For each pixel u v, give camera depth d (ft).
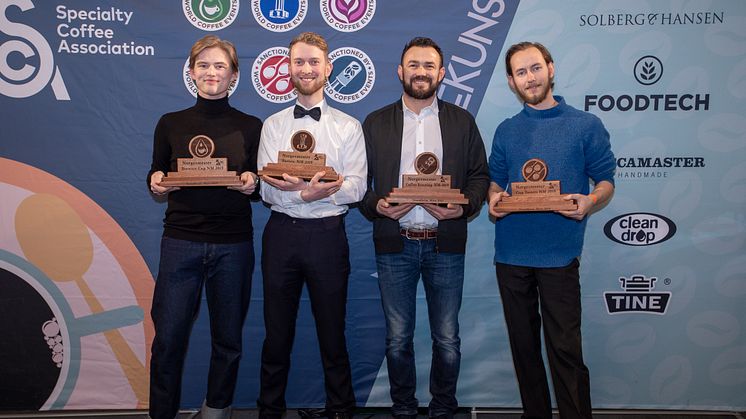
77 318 9.41
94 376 9.50
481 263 9.43
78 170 9.27
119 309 9.43
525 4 9.04
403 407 8.53
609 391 9.50
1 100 9.12
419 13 9.13
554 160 7.63
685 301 9.29
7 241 9.27
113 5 9.08
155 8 9.11
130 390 9.53
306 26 9.17
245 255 8.11
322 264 7.98
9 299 9.36
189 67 8.46
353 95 9.25
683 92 9.03
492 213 7.78
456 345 8.30
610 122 9.13
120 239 9.37
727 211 9.14
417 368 9.56
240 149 8.00
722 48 8.95
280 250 8.02
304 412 9.45
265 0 9.12
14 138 9.17
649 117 9.09
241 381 9.58
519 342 8.00
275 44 9.18
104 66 9.15
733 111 9.01
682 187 9.16
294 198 7.89
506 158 8.05
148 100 9.21
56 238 9.30
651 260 9.27
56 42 9.09
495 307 9.46
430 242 8.20
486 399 9.60
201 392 9.61
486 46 9.12
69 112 9.18
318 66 7.94
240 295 8.12
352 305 9.51
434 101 8.42
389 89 9.25
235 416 9.36
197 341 9.55
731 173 9.09
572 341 7.65
